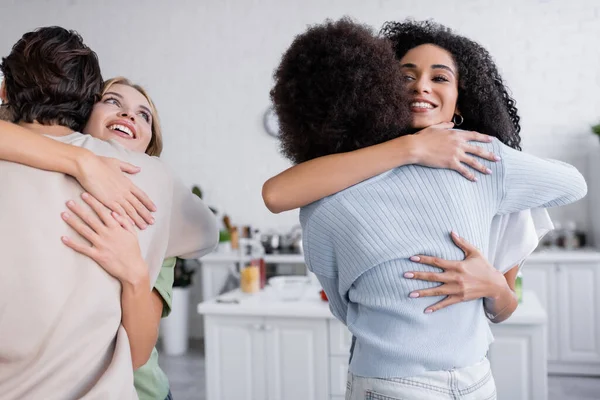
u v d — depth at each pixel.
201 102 5.14
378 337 0.99
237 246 4.81
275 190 1.01
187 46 5.15
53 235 0.87
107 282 0.91
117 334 0.93
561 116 4.50
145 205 1.00
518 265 1.24
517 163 1.00
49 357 0.83
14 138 0.88
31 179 0.88
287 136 1.07
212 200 5.15
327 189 0.99
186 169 5.19
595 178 4.28
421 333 0.97
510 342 2.44
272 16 5.00
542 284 4.02
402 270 0.97
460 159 0.98
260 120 5.05
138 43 5.23
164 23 5.18
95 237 0.90
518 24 4.54
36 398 0.81
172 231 1.14
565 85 4.49
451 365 0.97
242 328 2.78
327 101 0.98
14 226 0.85
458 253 0.99
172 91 5.19
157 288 1.14
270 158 5.05
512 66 4.56
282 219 5.03
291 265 4.68
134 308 0.96
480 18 4.60
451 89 1.14
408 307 0.97
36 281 0.84
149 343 1.01
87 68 1.05
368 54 0.98
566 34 4.47
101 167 0.93
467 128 1.26
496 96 1.22
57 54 1.00
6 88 1.03
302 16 4.95
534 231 1.15
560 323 3.99
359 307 1.04
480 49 1.23
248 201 5.09
